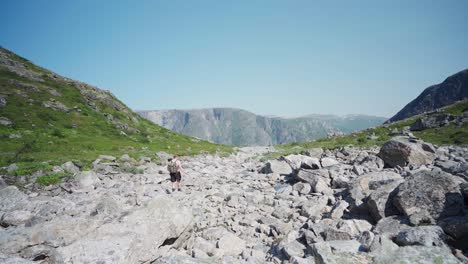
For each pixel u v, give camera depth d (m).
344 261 7.01
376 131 61.41
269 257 10.06
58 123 55.38
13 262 6.80
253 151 64.06
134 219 9.87
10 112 52.47
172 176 22.52
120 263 7.76
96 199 17.12
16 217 13.26
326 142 58.81
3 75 69.88
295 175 22.36
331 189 17.86
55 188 21.72
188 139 80.00
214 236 12.09
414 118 70.44
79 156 35.28
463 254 7.77
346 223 10.66
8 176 23.41
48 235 9.45
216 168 34.28
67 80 82.62
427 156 20.23
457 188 10.08
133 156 37.56
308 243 10.23
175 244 10.44
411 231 8.32
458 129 42.81
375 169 20.17
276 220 13.98
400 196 10.58
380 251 7.61
